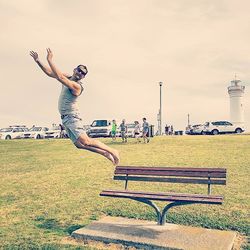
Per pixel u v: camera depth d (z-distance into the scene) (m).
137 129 28.34
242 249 5.45
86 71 5.82
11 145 27.25
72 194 9.54
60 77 5.49
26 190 10.29
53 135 40.75
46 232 6.40
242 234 6.13
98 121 36.06
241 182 10.54
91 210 7.85
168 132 46.59
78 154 20.33
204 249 5.22
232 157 16.45
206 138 29.03
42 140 31.34
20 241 5.92
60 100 5.91
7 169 14.88
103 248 5.55
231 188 9.78
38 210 7.99
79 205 8.32
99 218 7.24
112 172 13.25
